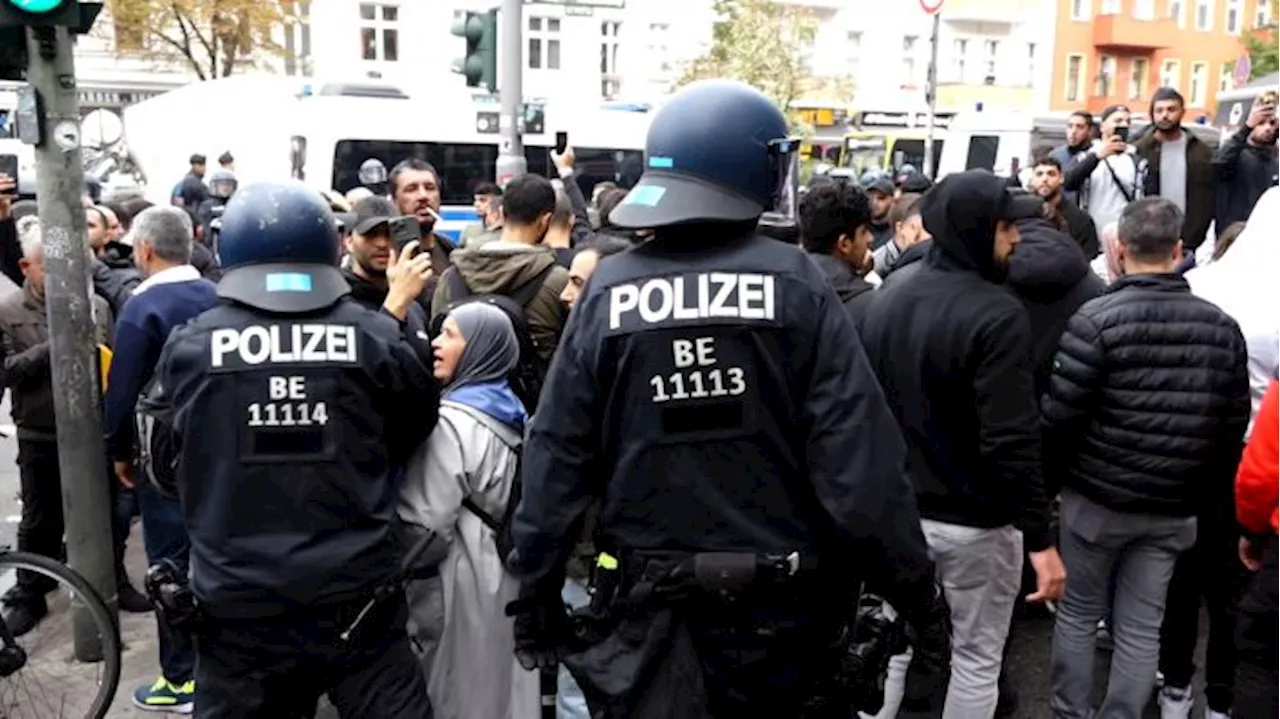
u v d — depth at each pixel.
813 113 28.41
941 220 3.20
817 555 2.29
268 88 17.61
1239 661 3.05
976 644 3.43
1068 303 4.29
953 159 19.64
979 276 3.21
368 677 2.95
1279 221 3.98
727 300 2.22
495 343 3.37
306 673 2.93
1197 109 41.00
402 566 3.02
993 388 3.11
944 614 2.58
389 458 3.04
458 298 4.46
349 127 15.13
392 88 16.61
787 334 2.21
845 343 2.23
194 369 2.84
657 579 2.27
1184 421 3.43
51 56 4.26
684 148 2.28
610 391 2.29
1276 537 2.99
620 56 30.72
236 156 17.30
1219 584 3.94
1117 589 3.72
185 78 27.67
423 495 3.17
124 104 27.20
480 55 9.55
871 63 34.94
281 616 2.82
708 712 2.28
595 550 2.53
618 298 2.29
